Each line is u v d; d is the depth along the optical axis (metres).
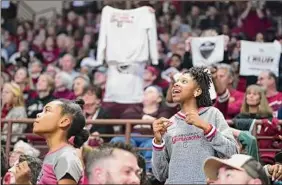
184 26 21.03
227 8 21.53
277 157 8.80
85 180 6.30
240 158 6.05
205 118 7.50
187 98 7.57
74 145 7.13
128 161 6.14
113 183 6.07
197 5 22.02
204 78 7.62
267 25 20.56
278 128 10.59
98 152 6.21
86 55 19.17
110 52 14.10
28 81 16.17
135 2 22.09
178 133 7.45
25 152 10.59
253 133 10.41
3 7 23.36
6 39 21.78
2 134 12.27
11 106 12.84
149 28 14.09
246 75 14.23
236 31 20.45
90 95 12.56
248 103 11.23
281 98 12.94
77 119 7.02
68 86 14.23
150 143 11.38
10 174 6.50
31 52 20.73
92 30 22.17
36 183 7.08
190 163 7.29
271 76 13.01
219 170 6.07
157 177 7.70
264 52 14.26
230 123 10.36
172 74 11.52
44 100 13.57
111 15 14.18
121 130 12.43
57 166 6.72
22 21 23.59
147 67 15.04
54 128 6.95
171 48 19.31
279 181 8.14
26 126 12.77
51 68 17.06
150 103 12.31
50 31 22.30
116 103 14.01
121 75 14.05
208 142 7.32
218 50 13.94
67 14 23.62
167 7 22.36
